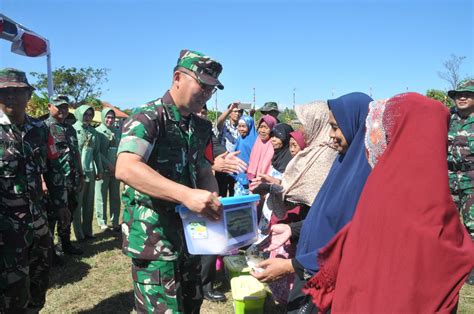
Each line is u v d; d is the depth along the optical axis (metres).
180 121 1.99
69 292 4.12
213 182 2.29
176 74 1.96
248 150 5.92
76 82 33.53
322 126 2.60
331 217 1.73
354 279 1.33
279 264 1.77
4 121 2.66
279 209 2.74
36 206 2.88
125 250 2.01
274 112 7.29
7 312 2.64
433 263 1.20
